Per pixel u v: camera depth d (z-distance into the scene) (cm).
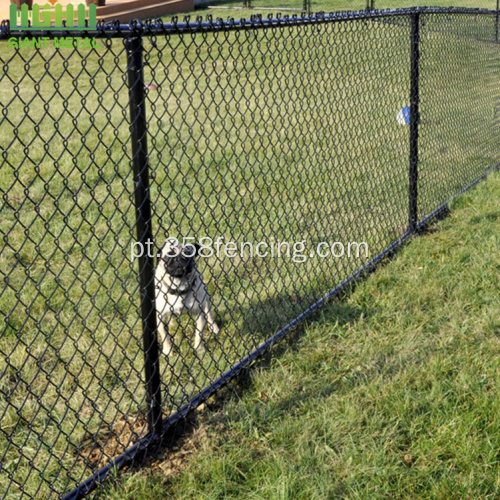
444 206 687
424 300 478
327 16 444
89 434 339
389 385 367
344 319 457
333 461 312
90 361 410
